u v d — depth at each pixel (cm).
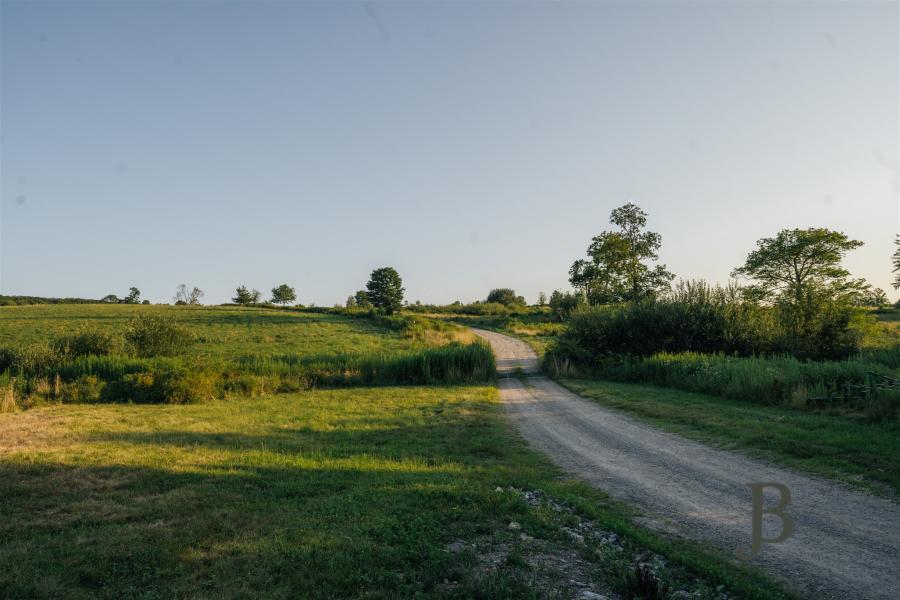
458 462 1239
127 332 3703
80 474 1001
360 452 1313
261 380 2738
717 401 2056
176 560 605
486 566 621
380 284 12475
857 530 757
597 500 952
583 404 2278
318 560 604
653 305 3678
